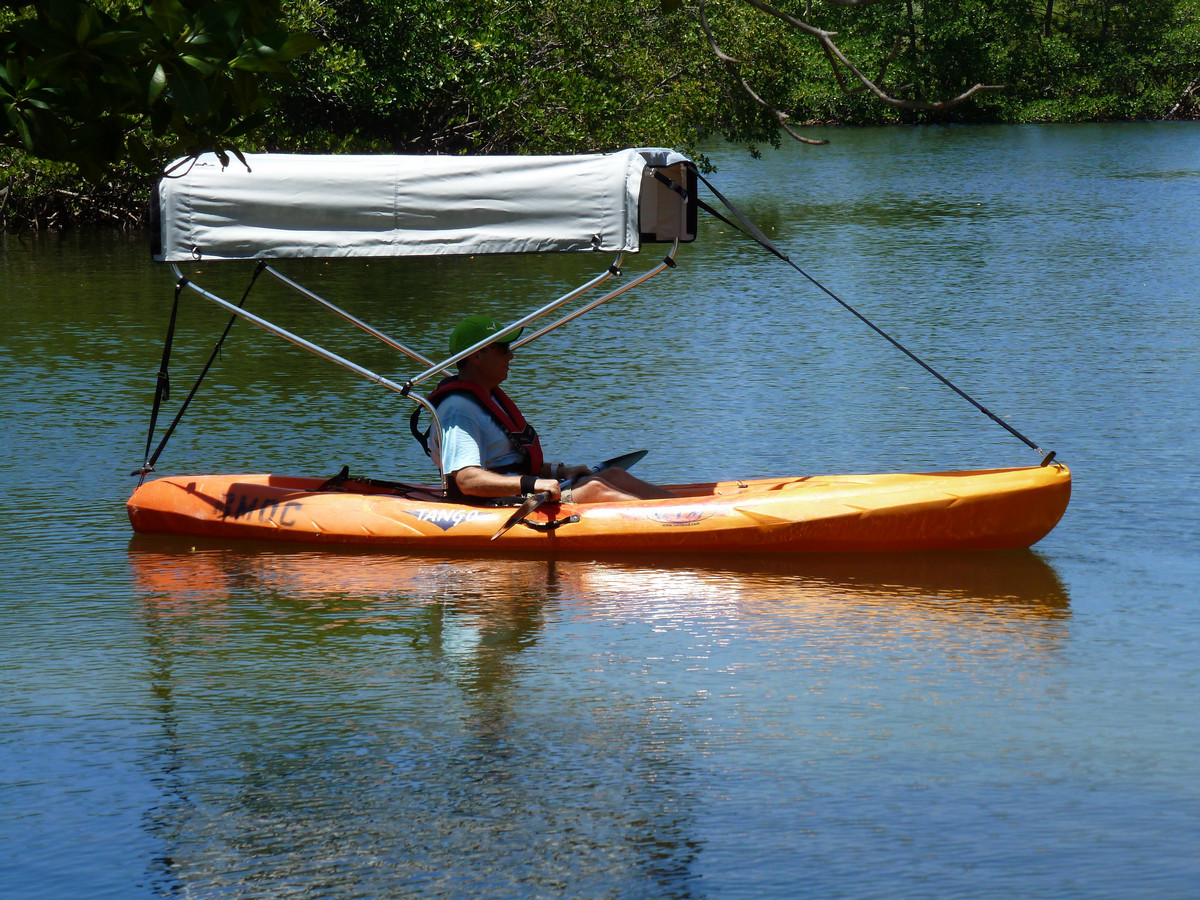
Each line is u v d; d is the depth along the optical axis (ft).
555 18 144.36
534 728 27.22
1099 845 22.20
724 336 73.92
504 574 37.04
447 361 38.99
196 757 26.00
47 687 29.58
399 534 38.88
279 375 64.44
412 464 48.60
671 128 144.66
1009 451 49.14
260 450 50.44
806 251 110.93
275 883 21.53
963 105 317.01
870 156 221.66
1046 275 95.40
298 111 141.69
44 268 104.73
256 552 39.06
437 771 25.34
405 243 37.93
